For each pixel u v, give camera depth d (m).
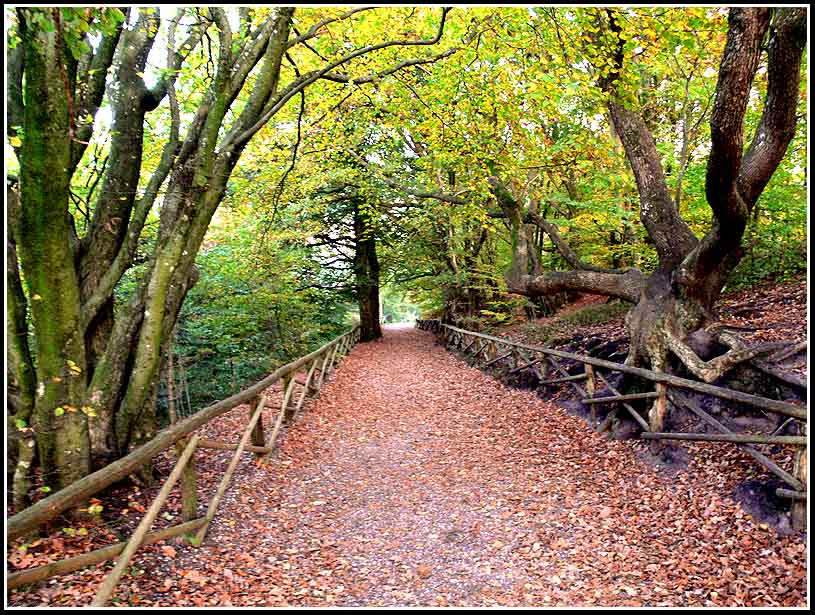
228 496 5.27
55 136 3.80
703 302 7.22
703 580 3.89
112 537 4.17
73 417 4.41
